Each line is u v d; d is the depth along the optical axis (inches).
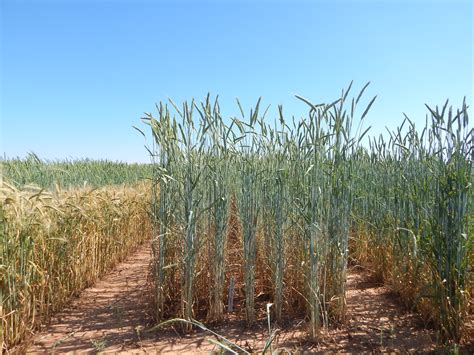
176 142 125.1
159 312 125.0
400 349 103.0
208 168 128.6
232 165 139.3
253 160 135.4
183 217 122.6
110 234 204.2
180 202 125.4
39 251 128.6
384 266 161.0
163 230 124.2
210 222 129.8
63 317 135.4
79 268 161.6
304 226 117.6
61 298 142.7
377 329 116.1
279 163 131.9
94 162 512.1
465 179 102.7
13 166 236.1
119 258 230.2
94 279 179.0
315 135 115.6
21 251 110.7
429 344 105.0
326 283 122.4
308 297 116.0
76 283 158.1
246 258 124.0
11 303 107.8
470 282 107.4
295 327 120.1
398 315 126.5
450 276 104.8
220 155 128.7
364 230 186.1
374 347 104.8
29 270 114.9
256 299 144.9
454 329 103.3
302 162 127.6
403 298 136.0
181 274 120.0
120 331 121.0
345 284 119.6
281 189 122.4
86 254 174.4
